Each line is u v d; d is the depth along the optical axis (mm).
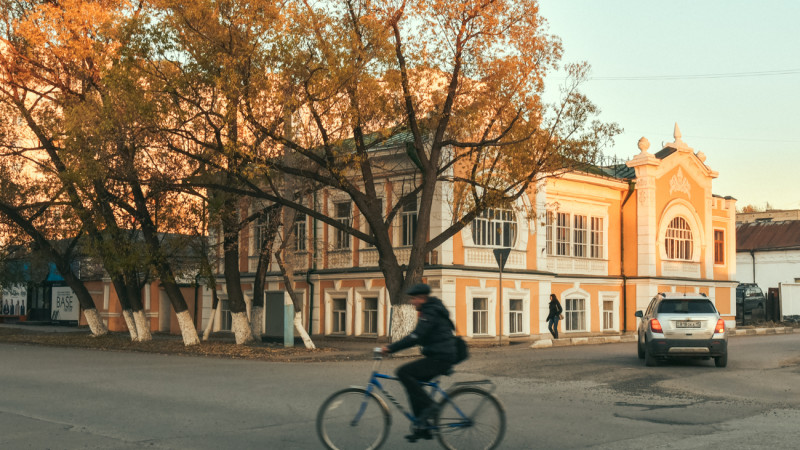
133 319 29234
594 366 18156
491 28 20422
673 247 39156
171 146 21422
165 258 25609
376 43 19734
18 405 11750
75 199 25422
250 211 30109
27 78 26266
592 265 36500
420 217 22438
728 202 43125
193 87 20234
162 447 8555
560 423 10227
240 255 35906
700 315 18062
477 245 29516
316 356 21484
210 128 21672
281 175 22578
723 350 17906
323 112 20094
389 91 20703
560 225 35000
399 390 13703
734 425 10227
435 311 8305
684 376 16234
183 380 15219
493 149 23281
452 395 8242
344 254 31500
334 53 19062
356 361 20297
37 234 30297
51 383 14734
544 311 32219
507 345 26625
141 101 19922
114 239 26031
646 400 12641
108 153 22234
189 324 26281
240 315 25891
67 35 23016
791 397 13133
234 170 20812
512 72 20922
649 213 37375
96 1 23625
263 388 13852
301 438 9078
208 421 10242
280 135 20562
